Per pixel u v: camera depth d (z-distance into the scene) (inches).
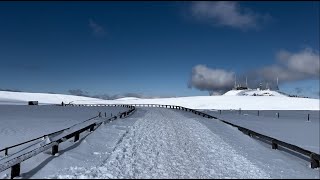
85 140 599.2
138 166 412.8
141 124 982.4
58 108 2974.9
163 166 413.7
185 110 2411.4
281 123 1364.4
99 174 367.2
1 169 383.9
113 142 605.6
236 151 539.8
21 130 992.9
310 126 1231.5
